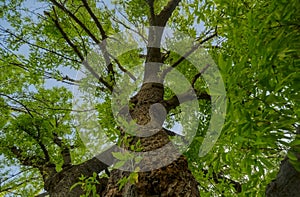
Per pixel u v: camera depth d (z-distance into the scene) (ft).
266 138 4.71
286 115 4.83
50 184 11.79
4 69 17.62
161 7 15.94
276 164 7.33
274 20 4.75
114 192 6.98
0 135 16.08
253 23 5.20
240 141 4.80
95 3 17.42
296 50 4.43
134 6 15.44
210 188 10.48
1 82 17.87
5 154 16.25
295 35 4.49
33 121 16.17
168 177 6.27
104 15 17.42
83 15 17.52
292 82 4.73
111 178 7.79
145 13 15.15
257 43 4.81
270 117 4.87
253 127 4.82
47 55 17.13
